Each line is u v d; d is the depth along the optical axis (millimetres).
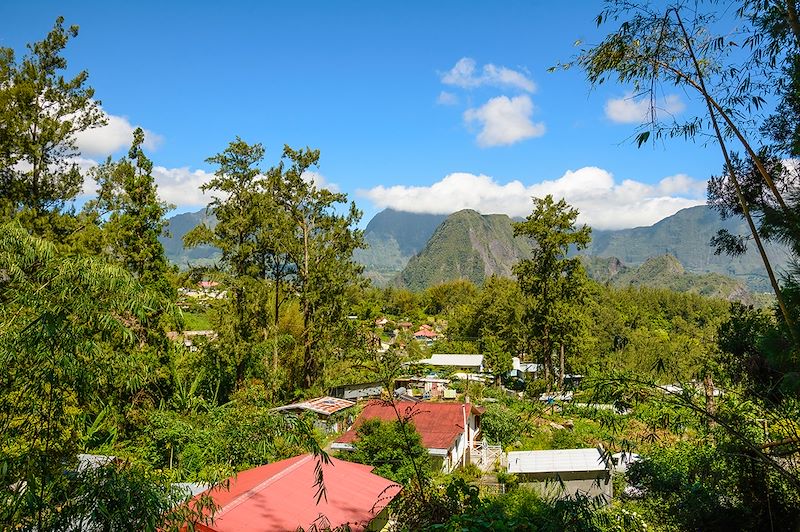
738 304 11414
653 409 4836
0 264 4023
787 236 3771
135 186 18797
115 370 4539
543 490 13398
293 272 28031
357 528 9477
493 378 45000
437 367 46031
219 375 21641
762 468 4984
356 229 28688
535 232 36375
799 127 4664
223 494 9633
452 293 105938
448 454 18422
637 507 6488
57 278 3969
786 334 3875
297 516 9352
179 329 18172
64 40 17891
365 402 21969
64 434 4340
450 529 4414
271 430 6094
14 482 3715
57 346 3875
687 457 6387
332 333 28109
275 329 24969
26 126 16828
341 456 16391
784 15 4441
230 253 25172
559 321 35312
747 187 6059
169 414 14250
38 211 17422
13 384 3787
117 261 17516
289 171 27031
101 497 3754
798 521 4727
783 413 4750
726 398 5320
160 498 4172
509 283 61875
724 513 5414
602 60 4723
